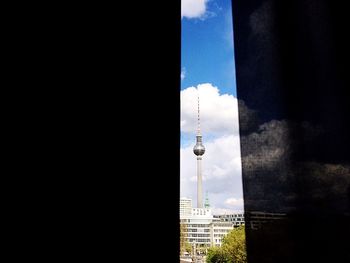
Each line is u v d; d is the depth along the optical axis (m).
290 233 0.62
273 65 0.71
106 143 0.61
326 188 0.64
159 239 0.57
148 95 0.65
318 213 0.63
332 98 0.68
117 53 0.66
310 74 0.70
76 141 0.60
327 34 0.72
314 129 0.67
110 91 0.64
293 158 0.66
